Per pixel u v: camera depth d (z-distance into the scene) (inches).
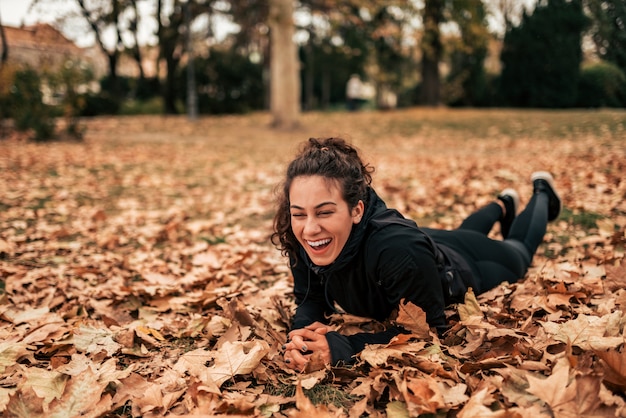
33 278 132.1
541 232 115.6
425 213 187.2
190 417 64.7
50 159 361.1
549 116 508.1
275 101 589.3
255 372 77.2
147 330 94.3
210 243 167.0
